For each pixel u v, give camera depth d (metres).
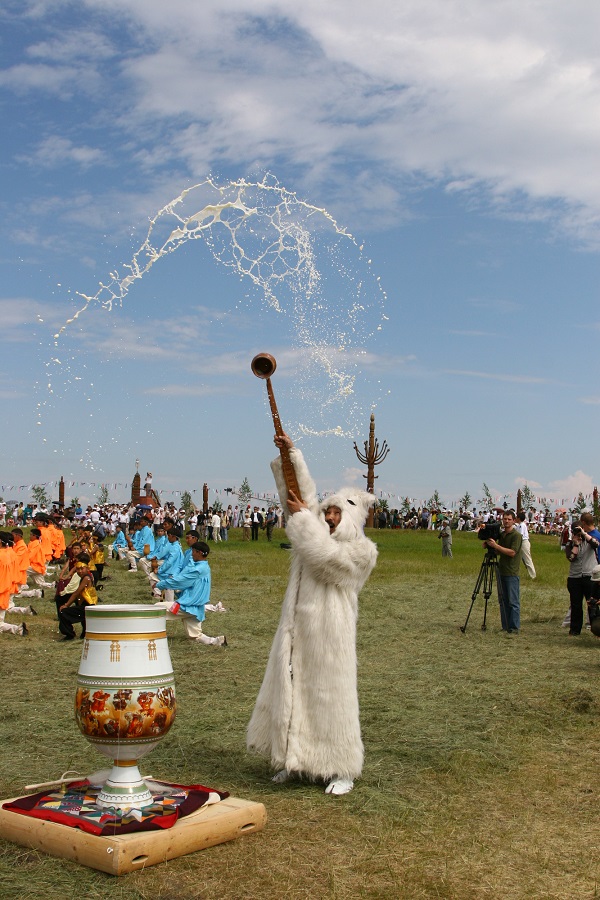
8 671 10.05
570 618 13.51
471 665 10.61
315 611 5.87
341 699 5.76
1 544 13.93
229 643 12.32
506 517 13.71
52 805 4.88
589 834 5.06
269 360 6.23
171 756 6.51
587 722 7.65
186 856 4.60
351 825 5.11
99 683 4.81
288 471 6.22
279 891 4.21
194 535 12.38
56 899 4.05
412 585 21.03
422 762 6.42
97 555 21.03
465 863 4.61
